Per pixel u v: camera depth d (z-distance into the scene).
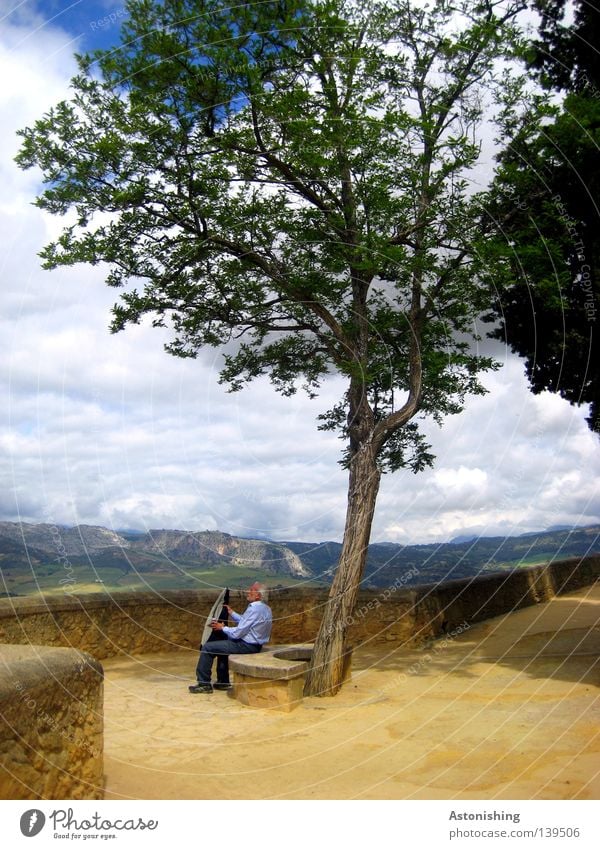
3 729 3.07
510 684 7.89
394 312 9.80
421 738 6.09
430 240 9.04
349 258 8.92
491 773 5.03
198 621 11.63
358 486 8.77
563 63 8.80
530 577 15.59
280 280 9.23
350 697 7.96
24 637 9.12
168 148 8.25
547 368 9.37
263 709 7.56
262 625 8.76
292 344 10.73
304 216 8.86
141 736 6.42
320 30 8.22
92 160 8.19
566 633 10.98
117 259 9.09
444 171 8.53
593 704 6.65
